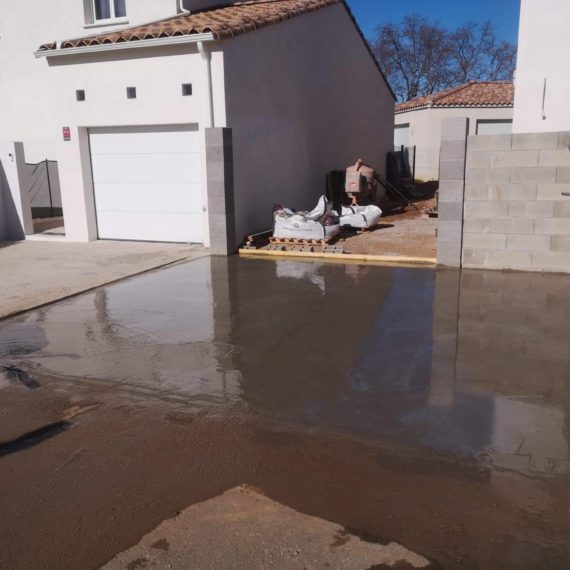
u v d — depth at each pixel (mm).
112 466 3383
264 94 11219
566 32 9117
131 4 13055
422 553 2596
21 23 15438
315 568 2523
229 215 9891
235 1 14086
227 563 2564
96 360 5125
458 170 8086
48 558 2631
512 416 3885
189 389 4445
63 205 11555
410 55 41625
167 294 7375
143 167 11039
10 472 3348
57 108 11117
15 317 6508
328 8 14211
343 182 15094
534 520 2803
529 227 7945
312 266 8922
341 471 3271
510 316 6102
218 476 3254
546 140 7605
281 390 4391
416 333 5621
